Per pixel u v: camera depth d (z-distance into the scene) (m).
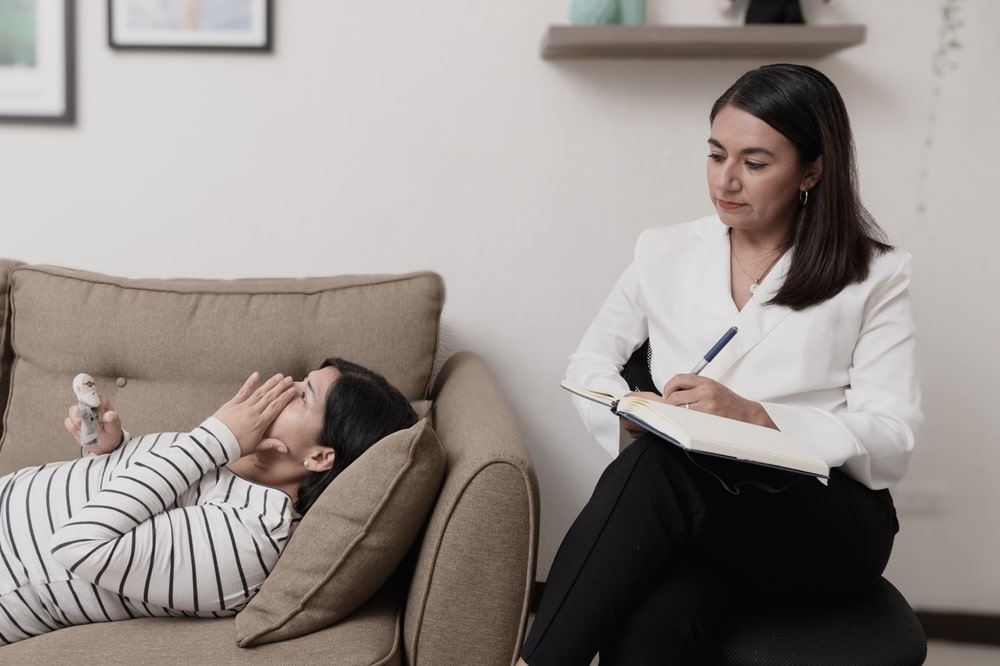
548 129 2.00
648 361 1.59
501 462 1.21
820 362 1.37
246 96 1.98
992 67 1.96
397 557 1.27
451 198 2.03
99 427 1.39
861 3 1.95
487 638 1.22
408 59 1.98
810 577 1.26
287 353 1.64
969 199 2.00
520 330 2.07
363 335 1.67
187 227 2.03
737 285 1.47
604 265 2.04
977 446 2.08
